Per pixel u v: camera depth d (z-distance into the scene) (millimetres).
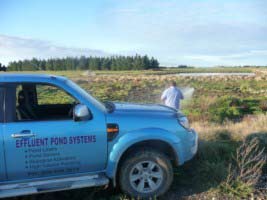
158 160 4125
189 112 15133
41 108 4301
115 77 72000
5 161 3602
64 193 4301
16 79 3820
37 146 3684
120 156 3980
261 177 4887
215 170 4805
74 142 3818
